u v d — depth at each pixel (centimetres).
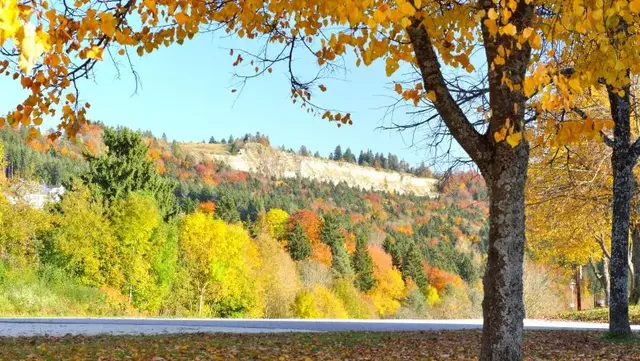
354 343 1109
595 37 535
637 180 1831
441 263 9300
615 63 557
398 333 1359
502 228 579
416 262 8231
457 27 618
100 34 630
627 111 1173
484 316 589
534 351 1025
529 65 601
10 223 2938
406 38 636
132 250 3369
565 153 1543
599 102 1407
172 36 669
